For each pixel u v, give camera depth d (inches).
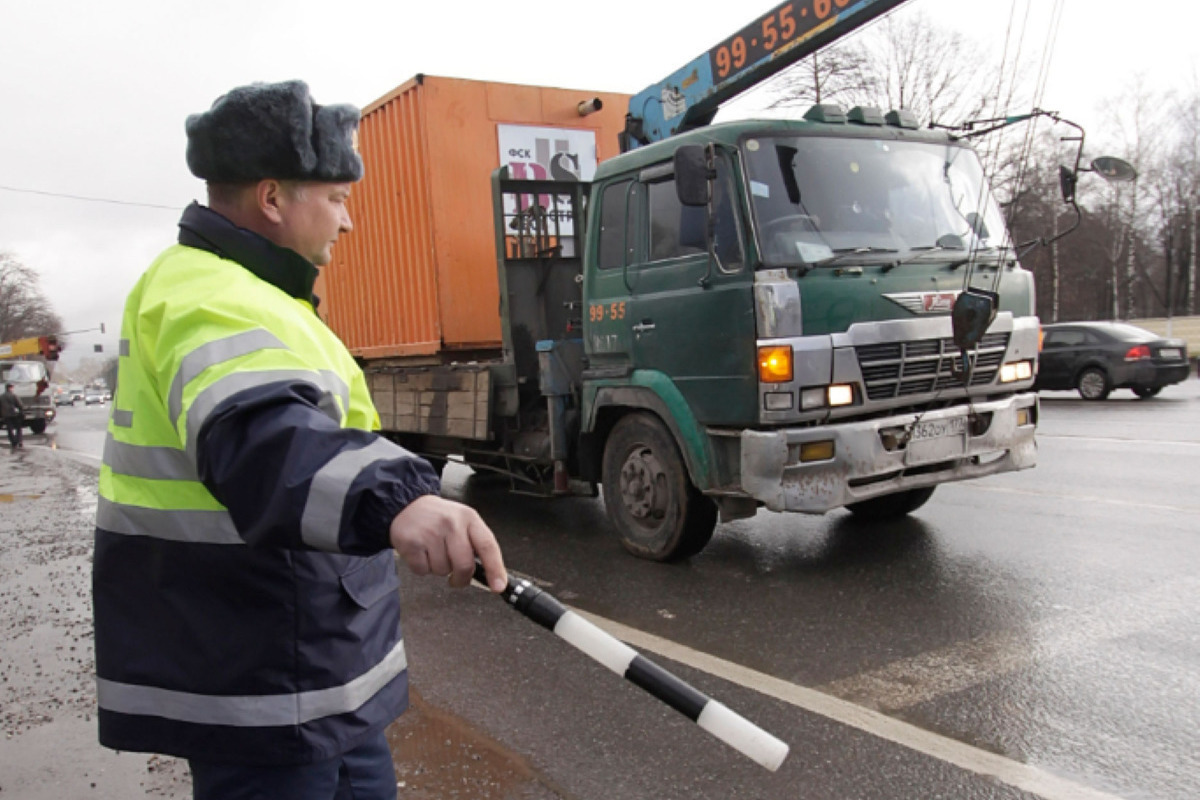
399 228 335.9
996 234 225.5
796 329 187.9
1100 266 1662.2
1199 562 198.5
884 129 221.6
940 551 220.7
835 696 140.8
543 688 150.0
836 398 191.0
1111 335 613.3
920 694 140.0
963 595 186.1
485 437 277.1
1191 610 169.2
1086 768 115.7
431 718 138.9
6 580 242.2
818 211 200.7
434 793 115.2
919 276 204.1
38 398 984.3
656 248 217.9
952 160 228.8
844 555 223.1
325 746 52.2
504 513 313.3
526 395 281.1
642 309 218.5
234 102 55.2
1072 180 224.5
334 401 49.4
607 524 283.4
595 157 338.6
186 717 51.6
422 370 318.3
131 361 52.9
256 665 50.7
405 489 43.0
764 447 186.7
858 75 923.4
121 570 52.6
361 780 58.1
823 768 118.6
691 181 191.2
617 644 49.9
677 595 198.7
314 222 58.6
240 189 56.7
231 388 44.2
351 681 53.5
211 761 52.0
